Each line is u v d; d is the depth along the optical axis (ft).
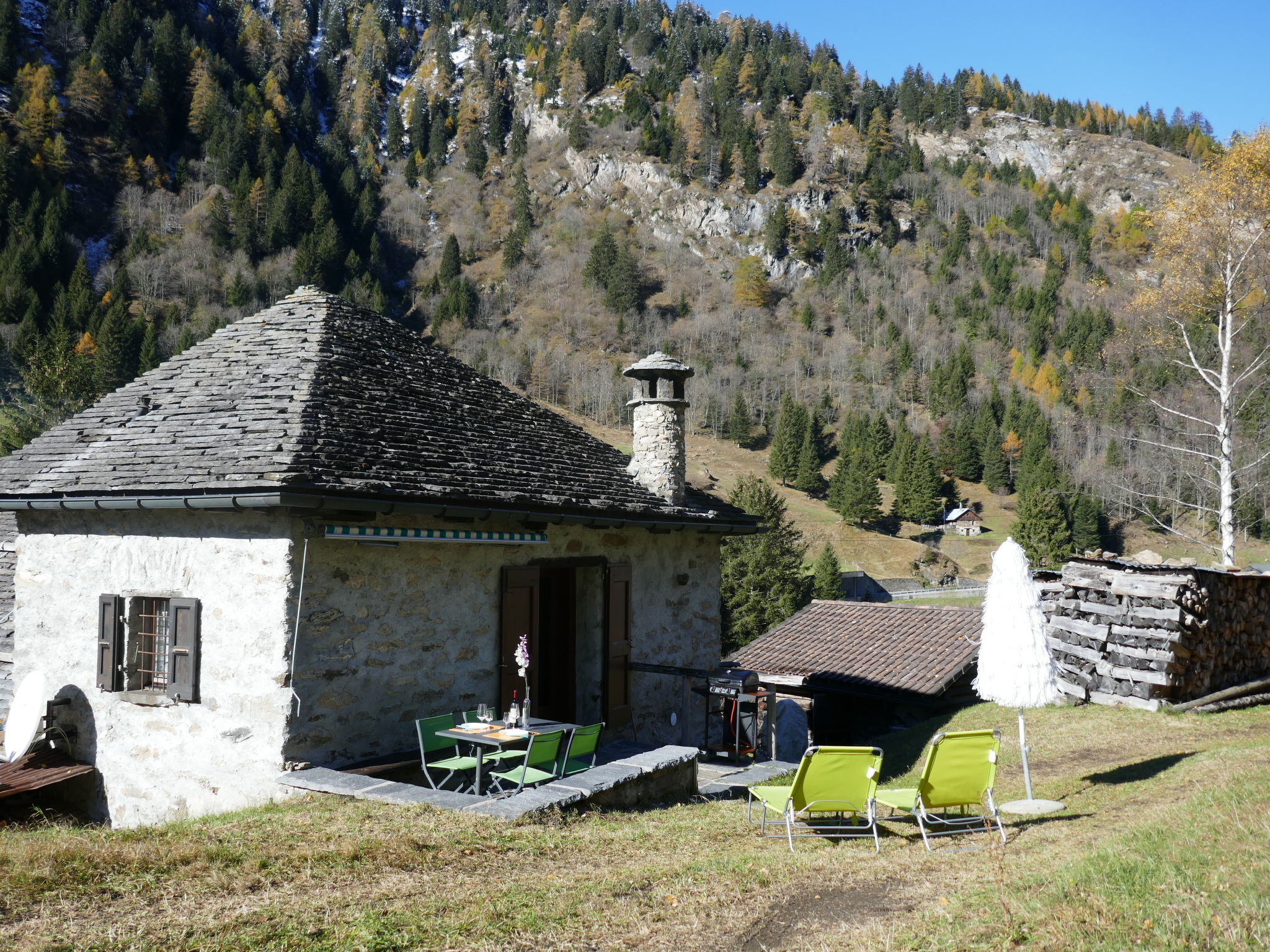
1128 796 26.43
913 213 571.28
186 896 15.99
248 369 32.63
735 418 382.83
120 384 252.83
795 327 493.77
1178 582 41.42
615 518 35.91
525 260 537.24
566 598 38.55
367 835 20.03
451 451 32.40
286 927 14.53
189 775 27.27
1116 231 515.91
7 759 28.96
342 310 37.24
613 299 495.00
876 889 18.07
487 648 32.60
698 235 573.33
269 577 26.09
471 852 19.38
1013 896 16.15
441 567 30.89
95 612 29.94
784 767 33.78
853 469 305.94
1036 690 27.35
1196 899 14.38
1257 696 42.73
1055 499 193.36
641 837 22.15
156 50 520.42
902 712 54.90
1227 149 75.46
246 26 640.17
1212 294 75.72
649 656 40.55
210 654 27.09
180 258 409.90
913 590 239.30
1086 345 372.79
